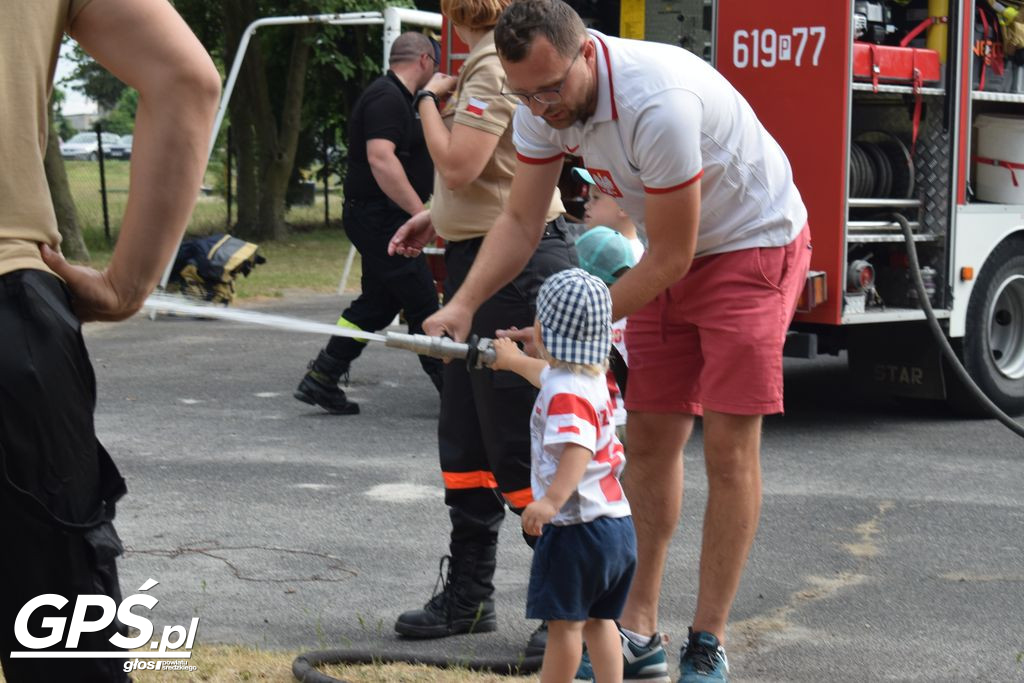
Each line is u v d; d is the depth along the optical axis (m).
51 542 2.66
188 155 2.67
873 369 9.78
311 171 35.59
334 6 25.44
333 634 5.05
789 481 7.80
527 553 6.23
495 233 4.46
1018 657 4.89
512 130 4.90
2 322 2.56
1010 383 9.84
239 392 10.62
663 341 4.55
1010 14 9.75
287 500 7.17
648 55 4.06
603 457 3.90
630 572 3.98
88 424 2.70
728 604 4.46
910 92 8.98
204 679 4.41
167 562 5.98
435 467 8.03
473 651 4.86
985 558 6.27
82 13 2.63
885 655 4.95
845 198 8.60
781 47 8.73
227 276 15.95
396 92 8.55
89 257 21.00
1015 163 9.86
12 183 2.60
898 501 7.33
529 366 3.90
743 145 4.33
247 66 27.30
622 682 4.27
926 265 9.34
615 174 4.19
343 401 9.68
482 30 4.93
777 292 4.41
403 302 8.87
